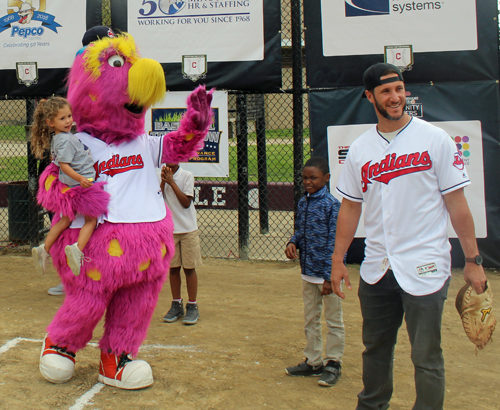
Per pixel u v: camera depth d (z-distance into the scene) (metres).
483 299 2.70
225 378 3.78
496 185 6.54
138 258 3.40
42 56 7.12
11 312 5.17
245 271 6.83
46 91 7.16
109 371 3.60
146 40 6.91
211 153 7.02
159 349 4.32
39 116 3.47
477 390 3.65
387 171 2.72
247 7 6.76
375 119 6.68
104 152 3.47
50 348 3.59
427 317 2.61
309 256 3.71
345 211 2.98
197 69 6.89
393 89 2.69
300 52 6.87
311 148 6.81
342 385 3.70
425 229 2.66
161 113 7.00
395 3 6.54
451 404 3.45
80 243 3.32
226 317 5.15
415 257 2.65
